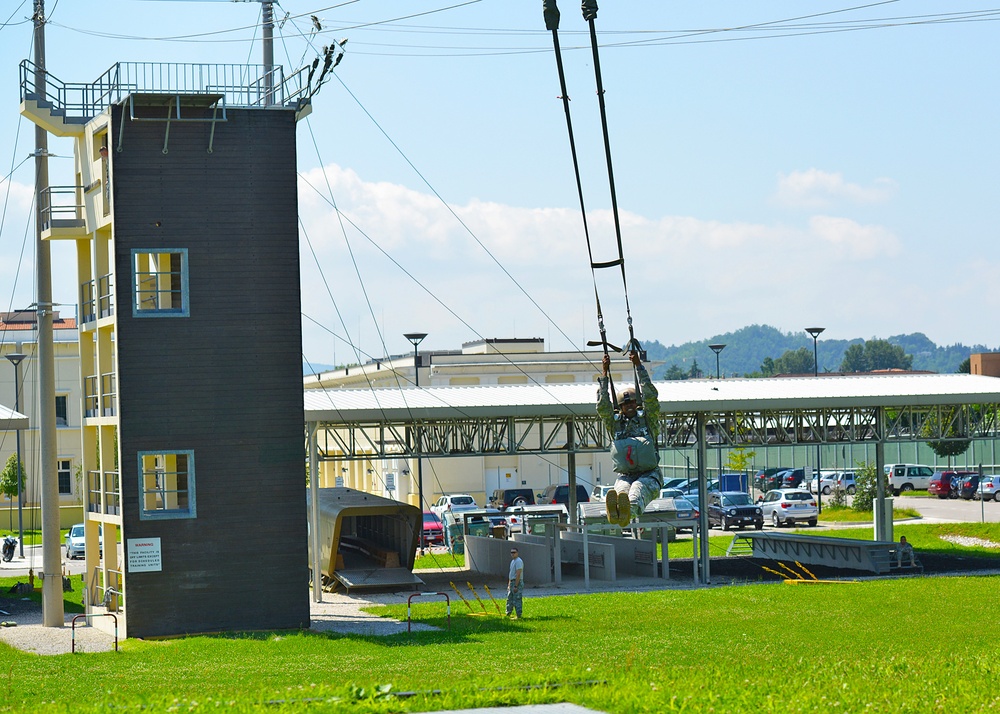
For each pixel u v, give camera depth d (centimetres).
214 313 3064
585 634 2875
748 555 5162
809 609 3356
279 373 3097
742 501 6456
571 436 4512
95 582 3472
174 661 2481
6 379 7300
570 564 4853
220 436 3048
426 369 7912
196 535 3020
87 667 2409
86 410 3472
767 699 1450
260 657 2525
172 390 3028
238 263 3084
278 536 3072
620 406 1773
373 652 2589
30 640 2966
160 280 3372
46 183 3284
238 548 3044
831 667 1922
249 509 3058
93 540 3488
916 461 9075
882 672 1808
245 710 1462
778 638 2764
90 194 3250
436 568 4925
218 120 3044
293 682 2098
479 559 4800
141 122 3033
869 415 4834
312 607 3650
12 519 6919
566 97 1437
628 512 1703
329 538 4128
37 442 7275
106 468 3328
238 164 3094
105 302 3350
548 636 2845
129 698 1714
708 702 1418
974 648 2386
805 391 4462
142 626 2972
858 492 7050
